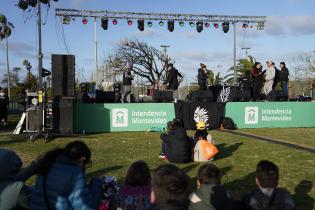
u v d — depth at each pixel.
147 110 16.38
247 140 13.32
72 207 3.93
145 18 24.53
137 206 4.09
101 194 4.75
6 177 4.01
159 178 3.01
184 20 24.98
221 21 25.47
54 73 13.64
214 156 9.90
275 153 10.88
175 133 9.49
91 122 15.88
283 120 17.83
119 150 11.24
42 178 4.00
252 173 8.45
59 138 13.55
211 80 36.09
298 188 7.36
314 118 18.16
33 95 14.00
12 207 3.94
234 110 17.22
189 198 4.05
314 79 45.81
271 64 19.17
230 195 4.12
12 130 16.27
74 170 3.99
